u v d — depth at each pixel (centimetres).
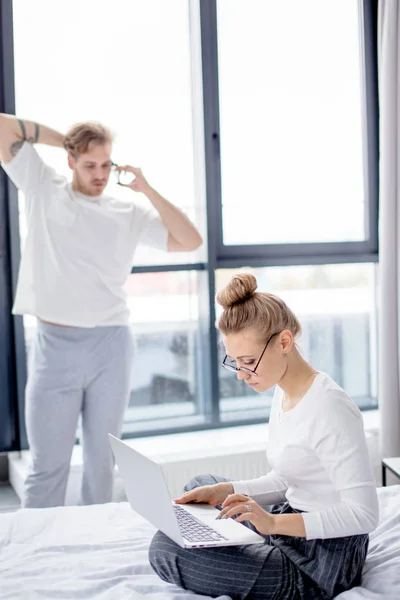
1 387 350
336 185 388
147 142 359
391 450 348
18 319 344
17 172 279
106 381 279
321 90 382
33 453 279
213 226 362
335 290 387
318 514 150
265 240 376
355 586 163
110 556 180
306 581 158
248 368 163
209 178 359
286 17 374
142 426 363
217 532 159
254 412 380
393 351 347
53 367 274
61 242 274
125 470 168
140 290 359
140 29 355
